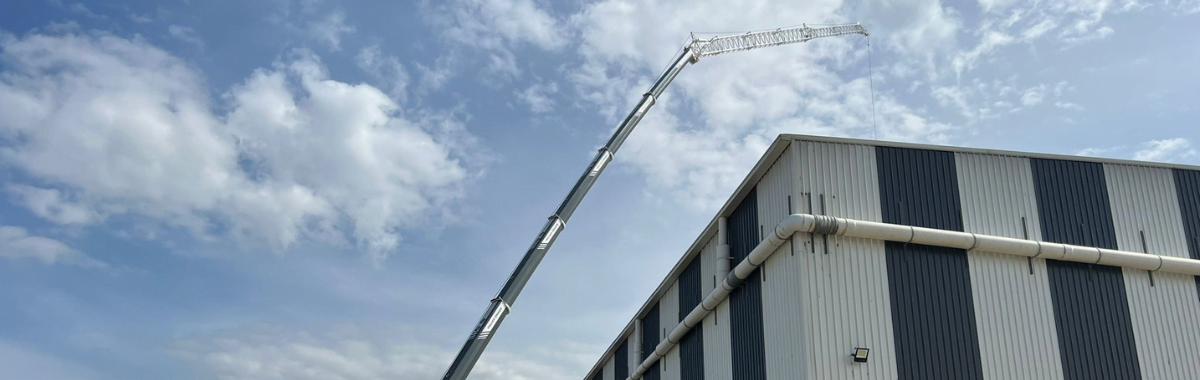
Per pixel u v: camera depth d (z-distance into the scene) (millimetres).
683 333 46219
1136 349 33281
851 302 31062
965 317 31906
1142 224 35688
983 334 31812
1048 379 31750
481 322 39156
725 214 40719
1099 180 36062
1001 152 35125
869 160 33594
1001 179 34719
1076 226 34812
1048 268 33750
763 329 34562
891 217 32750
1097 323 33312
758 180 36938
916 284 31953
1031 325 32469
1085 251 33812
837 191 32719
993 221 33812
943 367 30906
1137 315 33969
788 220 31594
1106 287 34125
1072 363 32312
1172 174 37094
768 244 33375
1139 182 36500
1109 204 35656
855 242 32125
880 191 33125
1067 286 33656
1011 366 31562
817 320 30500
